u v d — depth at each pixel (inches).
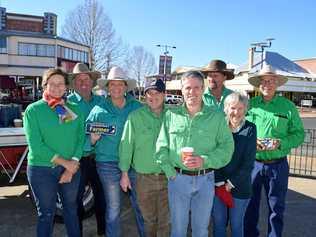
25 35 1649.9
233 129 141.9
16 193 244.5
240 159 140.3
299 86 1504.7
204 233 132.6
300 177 316.5
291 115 161.9
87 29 1387.8
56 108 139.3
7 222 197.9
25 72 1663.4
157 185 151.3
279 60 1578.5
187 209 131.6
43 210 141.6
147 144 148.3
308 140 421.4
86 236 183.2
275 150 160.1
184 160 122.8
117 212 159.2
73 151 143.5
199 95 126.7
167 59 1162.0
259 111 165.6
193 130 127.1
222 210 143.6
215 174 141.5
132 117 149.3
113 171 157.2
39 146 136.6
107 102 160.9
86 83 177.6
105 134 156.4
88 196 186.2
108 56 1412.4
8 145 194.5
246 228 170.6
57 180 142.3
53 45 1686.8
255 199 167.5
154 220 157.2
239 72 1567.4
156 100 147.0
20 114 237.5
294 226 201.6
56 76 139.6
